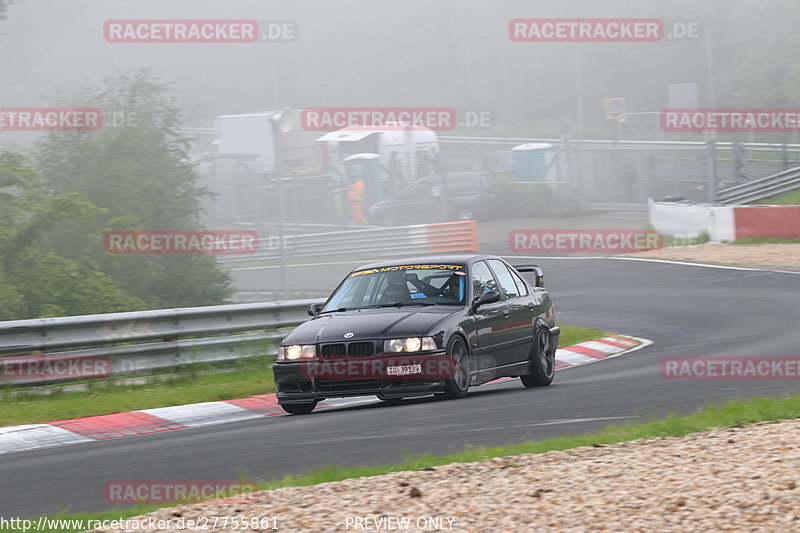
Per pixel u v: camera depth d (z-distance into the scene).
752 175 154.38
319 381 37.38
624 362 51.59
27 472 28.17
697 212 111.38
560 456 24.08
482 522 18.11
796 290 76.69
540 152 149.25
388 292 40.62
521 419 32.28
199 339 50.88
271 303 54.62
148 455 29.92
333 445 29.33
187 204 102.38
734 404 30.05
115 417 39.50
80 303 83.94
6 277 82.69
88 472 27.38
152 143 102.31
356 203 138.38
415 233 120.56
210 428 36.81
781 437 24.28
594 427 29.81
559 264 105.56
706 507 18.19
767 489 19.03
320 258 123.44
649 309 73.69
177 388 45.97
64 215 84.75
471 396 40.38
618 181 152.00
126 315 47.69
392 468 23.86
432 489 20.95
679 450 23.75
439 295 40.16
